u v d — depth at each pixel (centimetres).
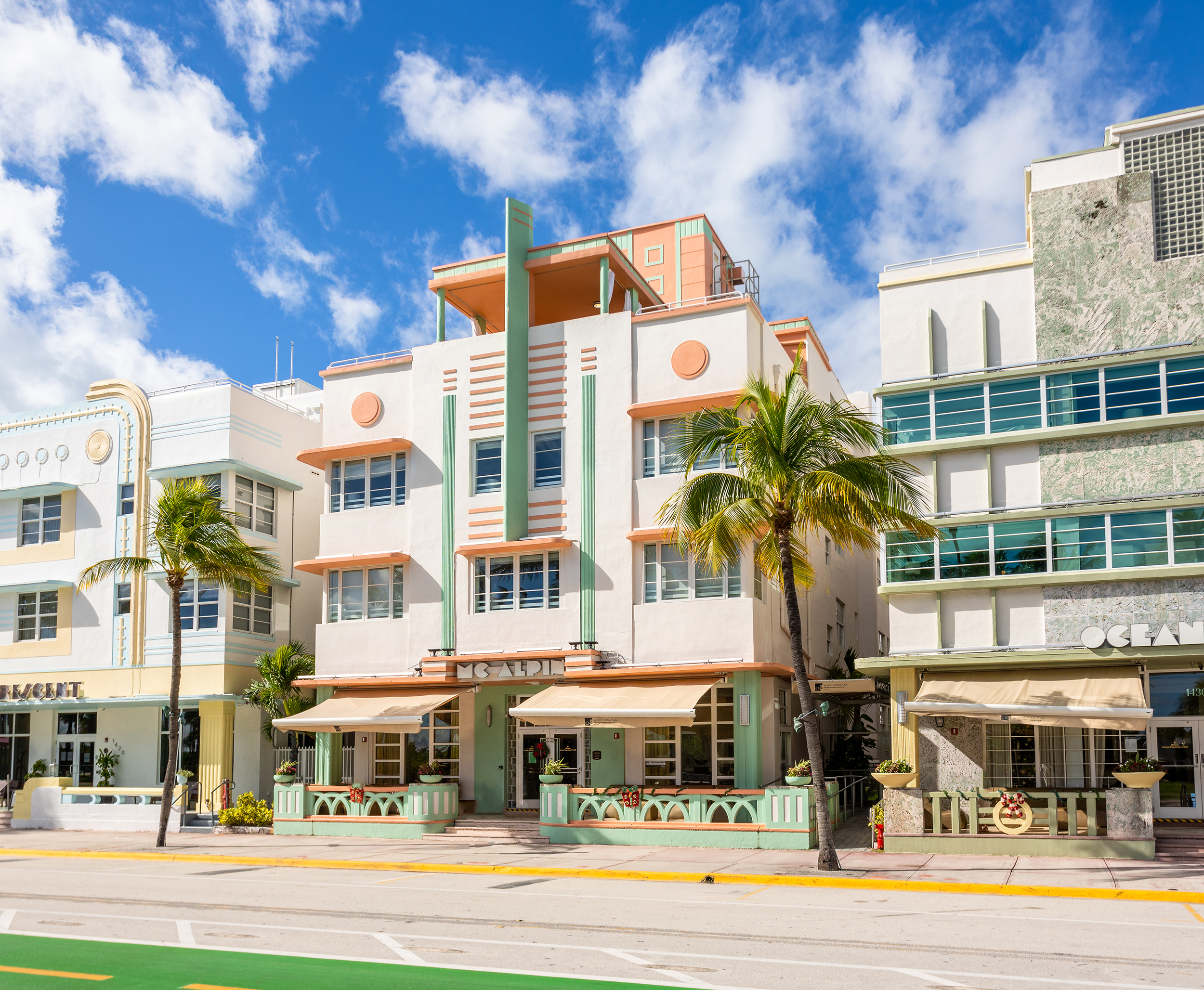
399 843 2691
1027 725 2380
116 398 3712
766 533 2628
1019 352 2409
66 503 3731
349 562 3111
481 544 2944
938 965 1170
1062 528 2328
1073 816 2141
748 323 2808
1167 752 2427
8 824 3506
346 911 1616
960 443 2419
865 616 4156
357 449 3175
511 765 2997
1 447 3884
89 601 3622
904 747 2386
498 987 1070
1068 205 2408
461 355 3108
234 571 2809
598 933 1391
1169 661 2267
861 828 2736
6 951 1291
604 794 2586
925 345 2491
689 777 2755
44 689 3588
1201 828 2339
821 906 1636
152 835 3089
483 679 2891
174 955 1259
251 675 3444
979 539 2398
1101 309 2344
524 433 3009
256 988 1077
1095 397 2330
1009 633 2345
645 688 2648
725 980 1097
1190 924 1437
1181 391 2261
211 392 3544
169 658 3453
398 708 2827
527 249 3116
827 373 3866
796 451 2091
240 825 3069
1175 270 2297
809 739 2055
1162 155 2345
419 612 3036
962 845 2181
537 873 2122
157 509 3516
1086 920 1477
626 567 2812
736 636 2662
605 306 2980
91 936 1404
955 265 2502
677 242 3847
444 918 1532
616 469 2875
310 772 3319
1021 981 1084
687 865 2127
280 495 3688
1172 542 2233
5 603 3775
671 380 2855
